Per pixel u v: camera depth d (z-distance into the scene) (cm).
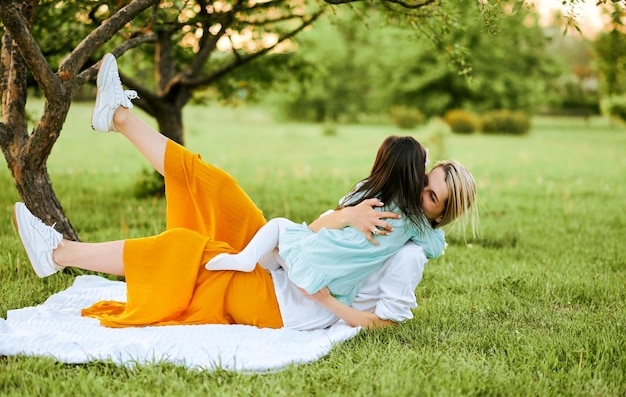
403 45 3700
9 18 338
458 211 336
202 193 372
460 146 2056
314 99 4041
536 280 467
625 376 298
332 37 3906
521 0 383
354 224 329
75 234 446
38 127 409
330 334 335
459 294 446
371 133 2642
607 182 1152
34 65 366
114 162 1292
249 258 336
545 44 3712
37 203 431
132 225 648
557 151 1900
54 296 389
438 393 271
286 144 1959
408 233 334
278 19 709
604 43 2517
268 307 344
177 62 855
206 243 346
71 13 575
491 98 3662
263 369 296
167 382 278
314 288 327
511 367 305
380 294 342
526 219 762
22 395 263
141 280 339
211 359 300
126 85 784
